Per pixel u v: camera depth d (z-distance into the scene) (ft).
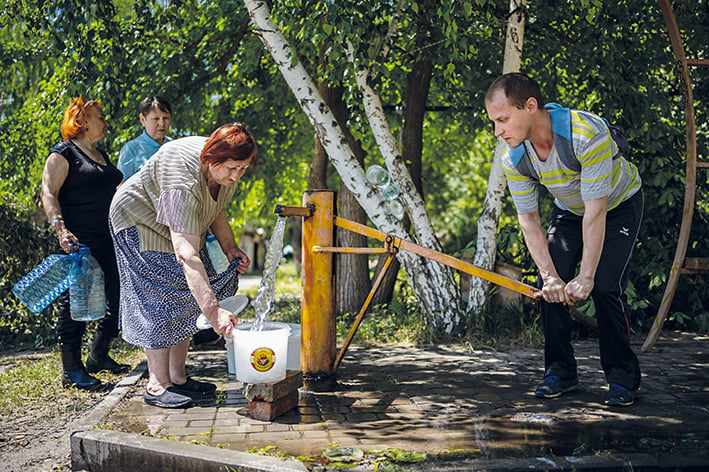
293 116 29.71
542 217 23.95
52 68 25.04
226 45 26.53
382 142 19.20
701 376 13.01
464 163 42.83
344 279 24.45
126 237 10.82
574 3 21.03
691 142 16.71
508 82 9.75
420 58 20.75
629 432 9.12
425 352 16.20
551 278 10.73
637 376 10.77
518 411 10.36
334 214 12.60
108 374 14.06
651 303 21.27
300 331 13.14
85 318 12.88
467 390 11.91
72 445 8.70
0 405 11.63
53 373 14.25
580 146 9.74
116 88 20.43
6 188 24.50
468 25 19.29
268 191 32.24
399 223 19.10
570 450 8.38
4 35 23.89
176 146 10.55
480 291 19.01
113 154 24.00
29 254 20.21
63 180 13.35
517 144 10.06
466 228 44.09
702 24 22.75
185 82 25.84
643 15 22.18
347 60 17.67
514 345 17.04
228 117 29.12
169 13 22.27
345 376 13.26
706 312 20.71
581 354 15.76
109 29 19.54
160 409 10.71
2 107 26.20
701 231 21.54
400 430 9.41
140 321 10.84
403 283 25.95
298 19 18.52
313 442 8.88
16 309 19.70
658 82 24.81
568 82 25.88
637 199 10.85
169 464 8.18
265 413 9.98
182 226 10.11
